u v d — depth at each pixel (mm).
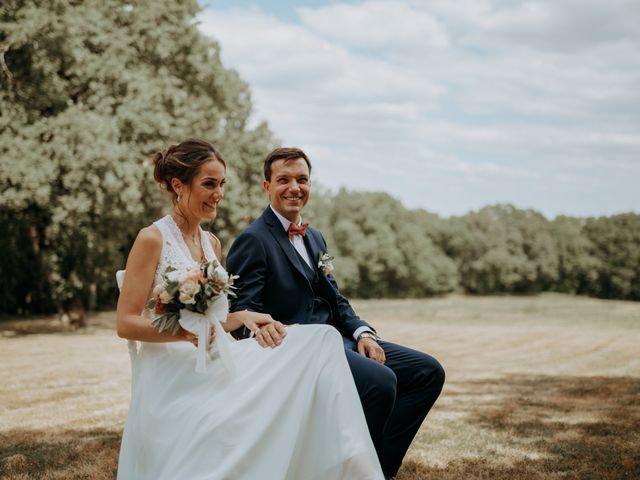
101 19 16453
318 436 2482
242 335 3229
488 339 15328
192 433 2393
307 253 3623
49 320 23297
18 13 14500
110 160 14648
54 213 15328
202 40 19266
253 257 3309
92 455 4082
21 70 15258
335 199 57125
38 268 18703
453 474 3627
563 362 10156
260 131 21297
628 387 7086
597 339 15141
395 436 3301
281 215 3506
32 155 14234
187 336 2553
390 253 56500
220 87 20172
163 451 2432
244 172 20859
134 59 17453
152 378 2604
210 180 2799
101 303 30594
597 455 4055
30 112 15250
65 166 14867
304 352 2568
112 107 16531
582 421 5148
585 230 72750
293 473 2443
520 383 7504
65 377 8094
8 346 13289
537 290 70438
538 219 71500
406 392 3332
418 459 3967
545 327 22219
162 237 2715
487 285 68125
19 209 16359
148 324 2561
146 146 16156
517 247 68812
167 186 2857
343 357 2629
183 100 17250
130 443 2602
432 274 60375
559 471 3703
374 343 3389
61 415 5488
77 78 16453
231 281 2576
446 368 9289
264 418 2395
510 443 4387
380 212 59125
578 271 70562
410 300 56438
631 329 20656
